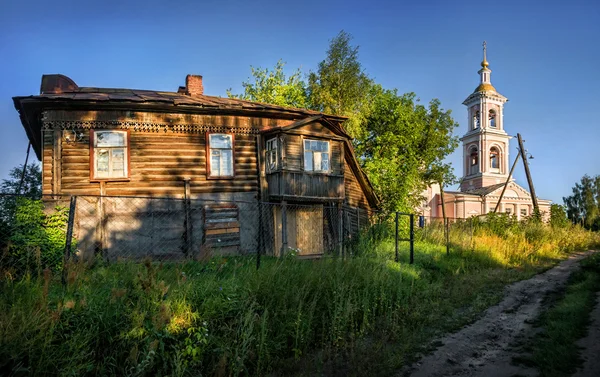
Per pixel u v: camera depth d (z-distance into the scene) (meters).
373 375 6.01
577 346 6.49
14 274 6.57
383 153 27.03
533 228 23.33
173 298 6.25
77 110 14.35
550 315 8.48
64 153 14.16
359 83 25.89
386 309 8.98
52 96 13.66
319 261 9.94
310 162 17.27
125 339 5.37
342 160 18.23
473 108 49.59
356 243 16.98
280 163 16.28
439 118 31.28
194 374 5.52
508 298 10.89
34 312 5.08
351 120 25.47
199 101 16.47
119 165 14.77
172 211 15.07
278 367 6.30
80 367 4.80
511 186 46.41
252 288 7.39
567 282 12.52
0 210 9.65
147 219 14.76
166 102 14.89
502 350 7.00
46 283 5.53
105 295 6.05
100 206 14.21
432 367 6.40
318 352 6.91
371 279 9.63
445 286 12.00
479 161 48.06
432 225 20.66
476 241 18.92
